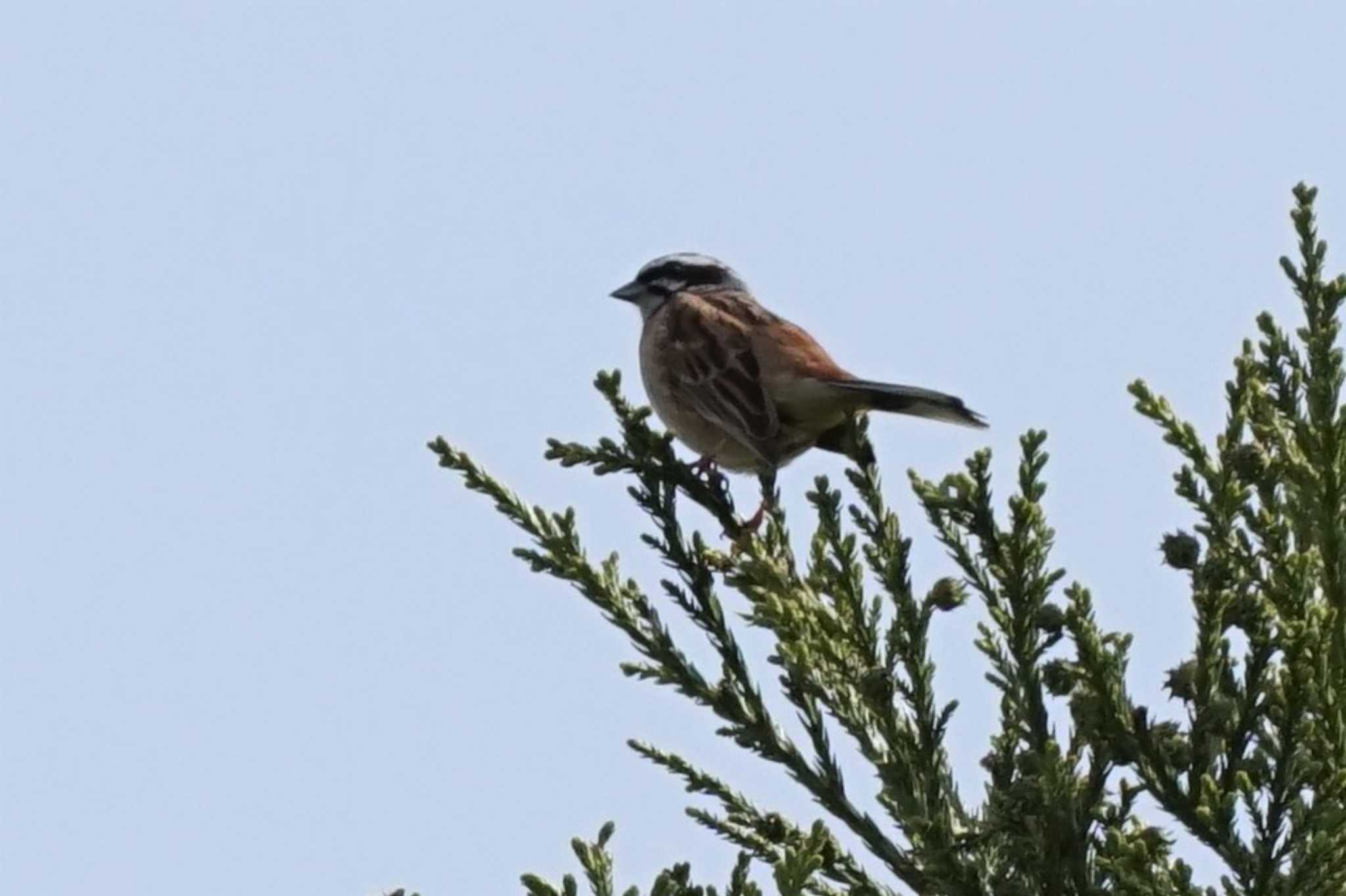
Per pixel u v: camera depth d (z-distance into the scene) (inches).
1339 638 371.2
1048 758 350.6
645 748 430.3
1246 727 357.1
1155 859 344.8
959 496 377.4
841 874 415.8
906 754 400.2
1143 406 412.8
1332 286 390.3
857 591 420.8
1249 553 394.9
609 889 354.0
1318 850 327.6
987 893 370.0
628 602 441.4
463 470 447.8
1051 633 373.1
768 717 429.1
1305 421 389.7
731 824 424.5
